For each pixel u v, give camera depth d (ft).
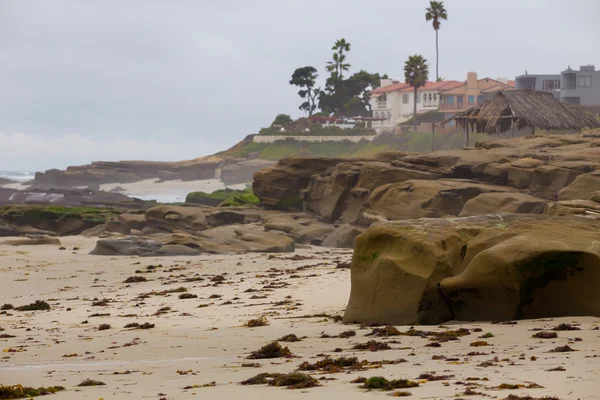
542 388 33.71
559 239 65.46
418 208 177.47
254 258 154.81
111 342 63.16
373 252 71.61
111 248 168.96
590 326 57.52
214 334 65.05
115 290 112.57
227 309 83.35
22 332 71.97
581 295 63.77
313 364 45.24
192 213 216.74
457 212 176.14
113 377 44.62
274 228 201.26
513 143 209.56
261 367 46.19
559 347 46.57
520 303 64.90
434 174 194.18
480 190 177.17
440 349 50.26
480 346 50.72
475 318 67.26
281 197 230.89
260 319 70.74
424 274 68.18
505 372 38.73
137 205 330.54
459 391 34.06
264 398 34.73
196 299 94.17
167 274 131.85
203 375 43.75
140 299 98.17
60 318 82.89
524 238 66.18
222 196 356.79
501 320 65.82
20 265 148.87
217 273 129.39
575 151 183.52
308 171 228.63
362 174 204.13
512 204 163.84
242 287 103.86
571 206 93.30
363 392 35.09
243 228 190.60
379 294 69.72
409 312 68.18
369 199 190.19
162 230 216.95
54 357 56.39
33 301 102.17
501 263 64.69
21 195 418.51
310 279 107.55
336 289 95.30
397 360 45.42
